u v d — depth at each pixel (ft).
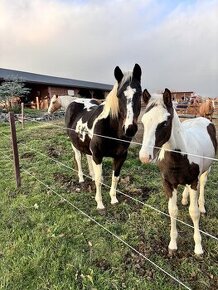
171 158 8.27
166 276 8.28
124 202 12.62
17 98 53.31
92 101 16.21
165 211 11.75
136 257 9.08
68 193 13.78
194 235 9.17
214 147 10.78
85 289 7.95
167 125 7.46
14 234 10.62
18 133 27.04
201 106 32.55
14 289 8.13
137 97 10.42
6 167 17.83
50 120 39.73
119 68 11.06
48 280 8.32
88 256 9.25
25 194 13.84
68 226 10.89
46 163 18.02
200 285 7.91
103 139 11.59
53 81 77.66
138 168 16.69
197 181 8.81
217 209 11.94
